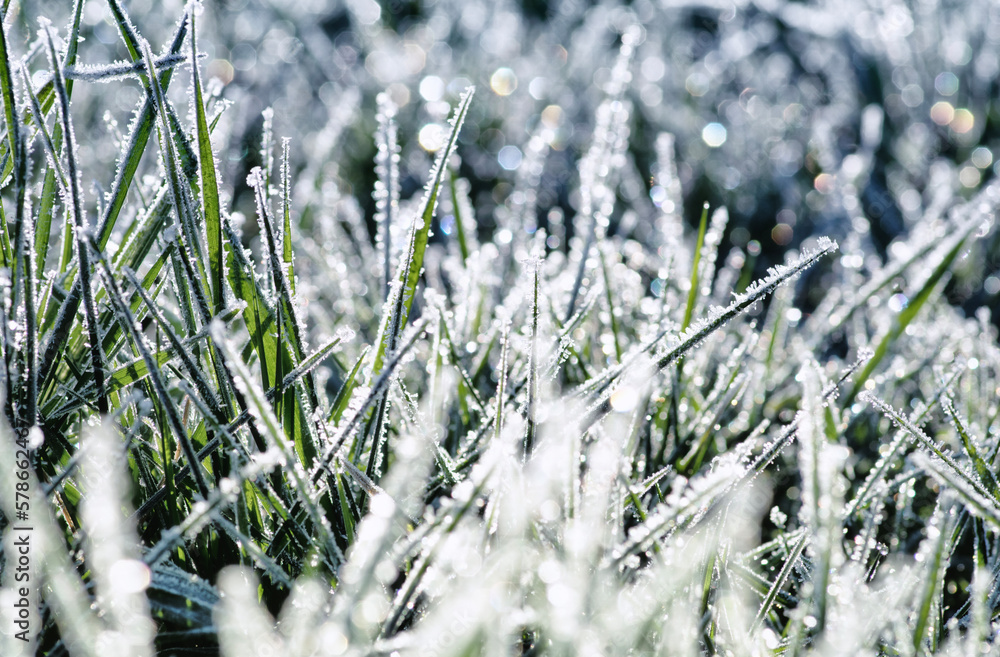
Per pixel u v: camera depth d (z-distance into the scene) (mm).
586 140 1153
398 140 1142
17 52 630
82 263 526
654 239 874
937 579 537
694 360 613
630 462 576
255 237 804
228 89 1140
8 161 548
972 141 1093
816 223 995
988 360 637
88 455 535
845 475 611
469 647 500
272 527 544
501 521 539
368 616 515
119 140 586
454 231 747
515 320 630
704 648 534
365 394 541
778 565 571
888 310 677
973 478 551
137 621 514
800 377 562
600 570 521
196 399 528
